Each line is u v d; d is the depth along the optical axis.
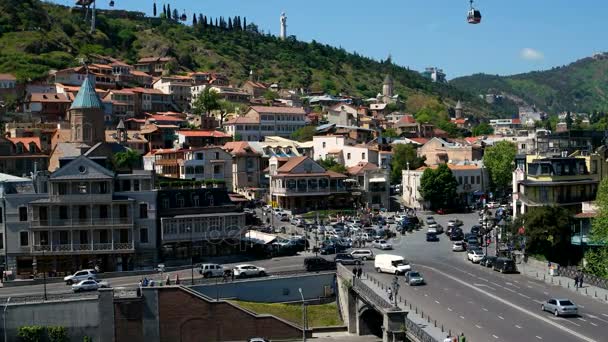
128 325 106.25
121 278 124.75
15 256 131.62
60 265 133.12
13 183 137.38
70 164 133.38
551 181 145.12
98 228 133.62
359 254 140.75
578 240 132.12
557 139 176.00
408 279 116.62
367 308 107.31
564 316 94.75
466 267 132.12
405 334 87.56
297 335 109.81
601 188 124.38
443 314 96.50
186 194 144.50
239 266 122.69
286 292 119.44
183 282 116.69
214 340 108.25
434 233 165.00
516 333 87.06
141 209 137.00
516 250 141.50
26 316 104.31
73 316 105.19
